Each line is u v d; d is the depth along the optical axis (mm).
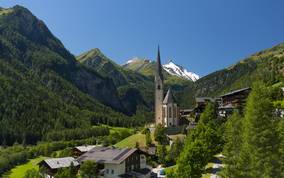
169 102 182375
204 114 111625
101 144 196125
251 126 51312
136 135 172750
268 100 51344
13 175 146500
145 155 122312
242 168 53594
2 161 159250
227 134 73000
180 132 159375
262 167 49250
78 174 112812
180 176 69375
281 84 183375
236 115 77438
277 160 48719
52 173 120062
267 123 50406
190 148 71250
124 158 109250
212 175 83062
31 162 177125
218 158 102062
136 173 109562
